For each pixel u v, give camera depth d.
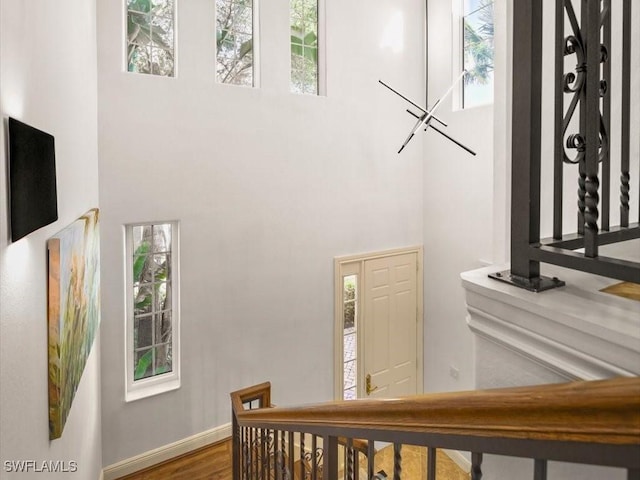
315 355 4.79
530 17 0.84
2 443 1.21
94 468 3.25
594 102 0.77
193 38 3.91
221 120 4.08
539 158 0.86
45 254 1.71
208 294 4.15
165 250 4.08
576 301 0.77
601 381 0.43
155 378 4.07
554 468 0.81
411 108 5.25
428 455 0.70
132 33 3.73
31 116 1.56
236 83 4.24
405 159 5.27
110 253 3.67
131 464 3.87
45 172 1.59
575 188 1.27
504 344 0.86
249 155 4.25
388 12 5.02
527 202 0.87
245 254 4.30
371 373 5.22
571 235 0.91
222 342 4.25
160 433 4.01
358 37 4.83
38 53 1.67
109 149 3.60
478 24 4.66
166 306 4.12
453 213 4.98
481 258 4.64
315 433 1.17
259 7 4.22
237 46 4.23
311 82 4.68
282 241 4.50
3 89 1.25
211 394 4.23
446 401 0.63
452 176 4.96
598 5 0.78
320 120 4.64
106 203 3.62
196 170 4.00
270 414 1.53
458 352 5.06
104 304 3.68
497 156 1.75
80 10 2.69
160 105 3.79
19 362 1.36
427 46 5.26
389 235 5.23
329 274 4.82
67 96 2.25
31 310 1.51
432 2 5.15
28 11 1.54
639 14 1.14
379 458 4.58
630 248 1.11
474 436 0.60
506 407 0.53
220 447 4.24
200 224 4.05
